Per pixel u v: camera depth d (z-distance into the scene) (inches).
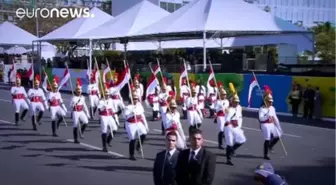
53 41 1610.5
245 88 1040.8
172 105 515.2
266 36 1441.9
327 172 474.3
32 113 749.9
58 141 646.5
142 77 1215.6
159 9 1502.2
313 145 627.2
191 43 1699.1
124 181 433.4
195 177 248.7
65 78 717.9
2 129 750.5
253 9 1258.0
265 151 537.3
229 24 1172.5
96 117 897.5
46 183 426.9
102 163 511.2
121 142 640.4
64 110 707.4
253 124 823.7
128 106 525.0
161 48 1721.2
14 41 1923.0
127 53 1760.6
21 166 497.0
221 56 1343.5
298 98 925.8
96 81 879.7
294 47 1406.3
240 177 450.0
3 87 1657.2
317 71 1012.5
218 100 609.3
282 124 831.7
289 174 465.4
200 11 1233.4
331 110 893.2
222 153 566.9
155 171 273.9
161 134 701.3
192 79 1125.7
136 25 1424.7
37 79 763.4
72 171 474.6
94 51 1827.0
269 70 1165.1
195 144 252.4
